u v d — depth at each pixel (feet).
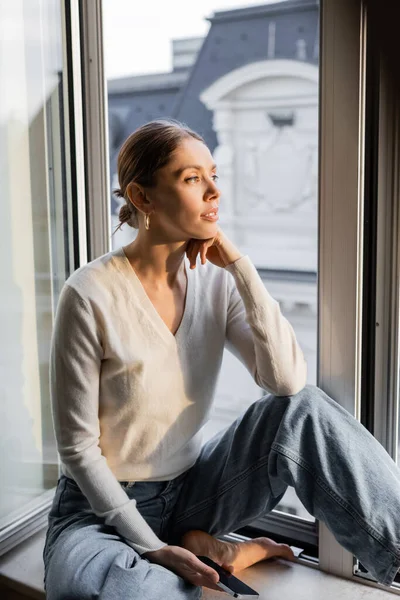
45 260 4.46
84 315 3.36
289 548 4.02
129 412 3.47
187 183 3.30
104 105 4.37
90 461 3.39
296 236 41.88
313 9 39.88
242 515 3.75
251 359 3.61
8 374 4.28
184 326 3.58
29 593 3.84
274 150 41.86
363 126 3.46
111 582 3.00
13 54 4.08
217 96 42.52
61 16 4.29
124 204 3.62
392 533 3.22
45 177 4.39
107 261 3.53
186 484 3.85
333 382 3.77
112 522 3.37
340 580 3.80
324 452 3.35
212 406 3.81
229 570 3.64
